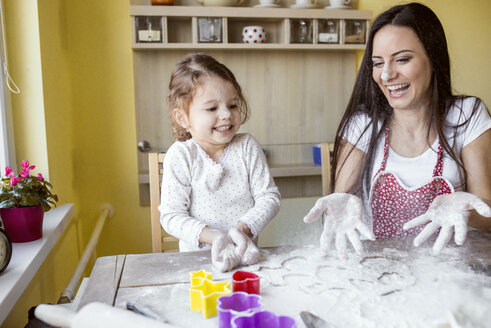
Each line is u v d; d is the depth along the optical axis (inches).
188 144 48.9
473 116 49.9
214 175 47.9
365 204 52.9
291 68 98.7
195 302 29.9
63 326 24.4
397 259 37.9
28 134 64.3
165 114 93.3
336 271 35.6
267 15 89.1
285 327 26.0
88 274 86.9
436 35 46.1
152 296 32.1
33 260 44.9
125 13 89.4
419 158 50.7
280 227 101.5
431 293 31.4
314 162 101.1
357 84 53.0
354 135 53.5
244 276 32.9
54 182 68.9
